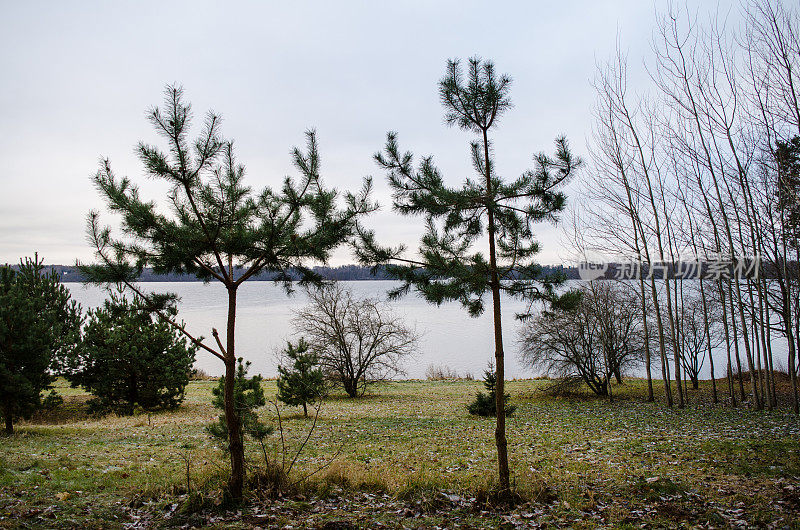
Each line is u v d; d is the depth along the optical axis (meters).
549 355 29.47
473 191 6.72
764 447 10.69
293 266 7.18
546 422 18.45
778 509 6.22
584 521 6.00
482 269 6.95
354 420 19.17
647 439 13.24
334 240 6.94
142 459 9.86
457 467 9.80
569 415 20.91
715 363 43.62
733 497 6.86
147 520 5.85
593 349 28.36
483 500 6.79
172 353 21.69
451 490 7.28
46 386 16.98
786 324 18.19
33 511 5.92
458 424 17.80
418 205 7.26
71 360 20.11
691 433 14.17
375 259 7.12
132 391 21.23
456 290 7.02
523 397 29.31
